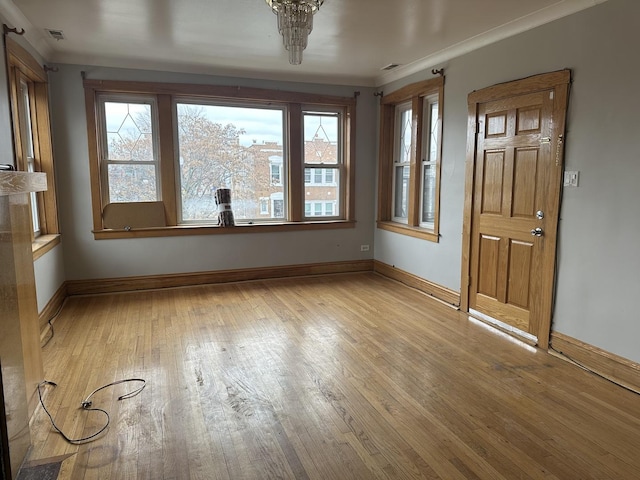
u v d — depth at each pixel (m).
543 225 3.30
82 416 2.39
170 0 2.97
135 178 4.91
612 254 2.81
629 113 2.67
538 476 1.94
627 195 2.71
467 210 4.11
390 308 4.35
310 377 2.86
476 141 3.95
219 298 4.66
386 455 2.07
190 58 4.49
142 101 4.84
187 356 3.18
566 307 3.16
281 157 5.54
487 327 3.81
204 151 5.18
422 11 3.17
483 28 3.57
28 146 4.15
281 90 5.27
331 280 5.49
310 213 5.76
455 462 2.03
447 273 4.48
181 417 2.38
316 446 2.14
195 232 5.09
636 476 1.94
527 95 3.38
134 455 2.06
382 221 5.77
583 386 2.75
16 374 1.96
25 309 2.30
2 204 1.89
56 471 1.95
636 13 2.59
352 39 3.86
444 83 4.34
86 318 3.99
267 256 5.50
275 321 3.94
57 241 4.34
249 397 2.60
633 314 2.71
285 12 2.68
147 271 4.97
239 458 2.04
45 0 3.00
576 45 2.97
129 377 2.85
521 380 2.83
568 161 3.08
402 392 2.67
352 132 5.64
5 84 3.16
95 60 4.48
